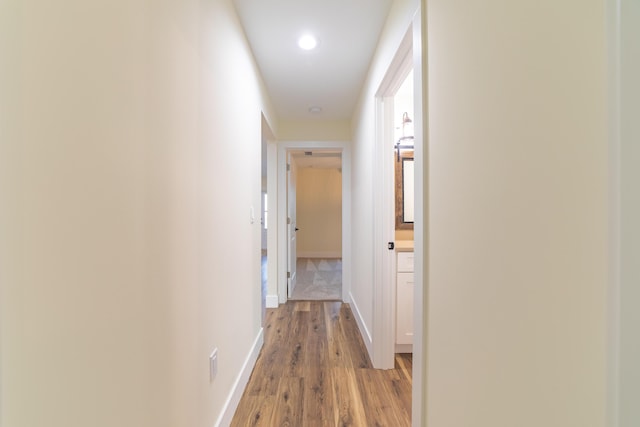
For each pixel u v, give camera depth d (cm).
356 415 164
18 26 50
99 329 67
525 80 63
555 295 56
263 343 254
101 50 67
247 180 204
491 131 75
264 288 440
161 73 92
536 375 61
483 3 78
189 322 113
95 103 65
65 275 58
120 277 74
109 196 70
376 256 214
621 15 43
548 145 57
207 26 130
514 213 67
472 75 84
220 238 147
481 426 80
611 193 45
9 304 49
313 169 742
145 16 83
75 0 60
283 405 173
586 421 50
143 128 83
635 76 43
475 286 83
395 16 161
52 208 56
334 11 176
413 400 125
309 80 266
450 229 97
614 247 45
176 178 102
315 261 685
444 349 102
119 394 74
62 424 58
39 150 53
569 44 52
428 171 114
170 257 98
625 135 43
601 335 47
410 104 289
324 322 304
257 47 214
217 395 143
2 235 48
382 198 215
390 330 214
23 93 51
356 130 317
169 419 98
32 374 52
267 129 308
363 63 237
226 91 157
